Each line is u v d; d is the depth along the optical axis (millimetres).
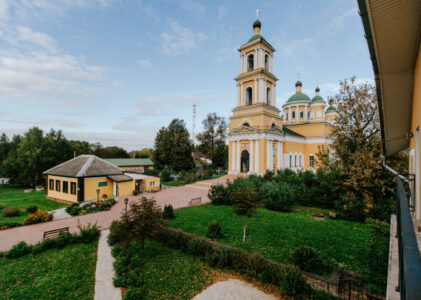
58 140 45906
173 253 11859
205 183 34250
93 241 13758
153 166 58969
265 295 8289
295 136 41969
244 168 37219
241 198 12719
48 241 12656
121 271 9797
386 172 14828
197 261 10953
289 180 24125
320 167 20453
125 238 11422
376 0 4309
